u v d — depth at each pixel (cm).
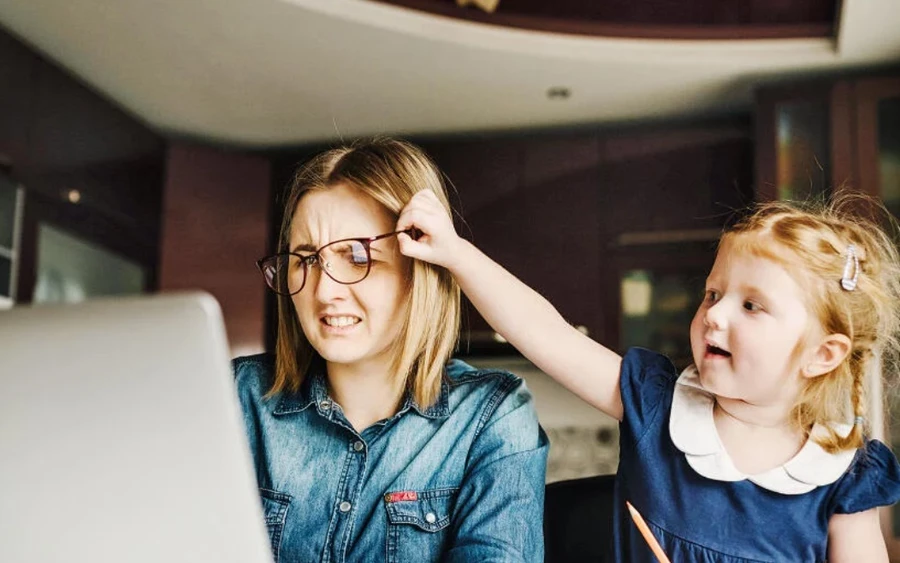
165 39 283
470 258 94
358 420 98
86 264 317
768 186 303
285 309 101
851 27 270
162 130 359
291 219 100
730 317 91
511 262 357
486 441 96
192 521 49
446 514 94
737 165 341
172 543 50
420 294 94
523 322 97
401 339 96
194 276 361
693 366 99
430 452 95
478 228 361
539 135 364
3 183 267
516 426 97
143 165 349
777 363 89
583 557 107
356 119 349
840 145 298
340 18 266
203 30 276
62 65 300
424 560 92
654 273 347
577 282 351
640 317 347
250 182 373
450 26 279
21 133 279
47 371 48
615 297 347
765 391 90
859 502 89
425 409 97
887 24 267
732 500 92
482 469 94
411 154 102
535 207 358
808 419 91
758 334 89
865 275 92
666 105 334
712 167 344
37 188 286
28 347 48
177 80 314
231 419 48
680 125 350
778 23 291
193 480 49
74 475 49
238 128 359
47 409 49
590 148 357
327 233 95
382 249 94
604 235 351
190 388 47
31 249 282
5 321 48
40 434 49
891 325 96
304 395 99
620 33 290
